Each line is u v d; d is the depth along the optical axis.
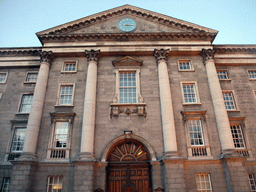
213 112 18.33
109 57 20.89
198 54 21.11
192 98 19.28
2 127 19.28
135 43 20.95
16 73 21.84
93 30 21.83
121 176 16.73
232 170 15.48
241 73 21.67
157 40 21.25
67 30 21.70
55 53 20.61
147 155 17.44
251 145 18.19
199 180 16.23
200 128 17.97
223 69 21.75
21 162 15.55
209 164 16.42
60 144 17.47
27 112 20.03
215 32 21.19
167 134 16.80
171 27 22.08
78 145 17.03
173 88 19.41
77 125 17.78
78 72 20.16
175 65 20.55
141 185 16.48
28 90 20.97
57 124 18.17
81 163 15.55
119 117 18.02
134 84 19.80
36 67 22.06
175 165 15.62
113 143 16.98
